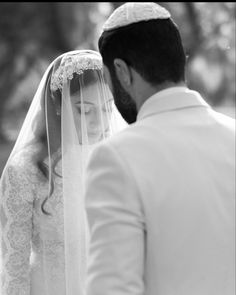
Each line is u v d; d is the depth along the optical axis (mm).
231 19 15820
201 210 1681
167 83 1797
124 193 1634
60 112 2562
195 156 1730
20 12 16516
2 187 2475
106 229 1610
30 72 17047
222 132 1807
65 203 2459
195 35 15648
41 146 2539
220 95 15320
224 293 1692
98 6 17094
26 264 2449
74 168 2475
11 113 17547
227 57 15289
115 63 1822
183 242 1665
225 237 1694
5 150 15070
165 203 1659
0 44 16703
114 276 1582
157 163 1687
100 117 2523
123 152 1678
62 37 16594
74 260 2441
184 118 1787
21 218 2445
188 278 1669
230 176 1743
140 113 1799
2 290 2451
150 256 1667
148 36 1770
